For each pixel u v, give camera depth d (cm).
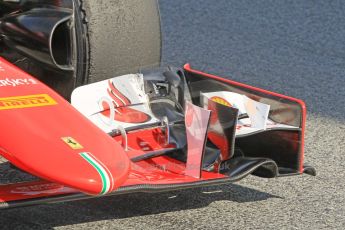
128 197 1020
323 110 1387
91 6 1023
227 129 931
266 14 1853
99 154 802
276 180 1105
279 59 1619
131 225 945
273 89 1470
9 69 914
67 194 815
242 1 1933
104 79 1053
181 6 1888
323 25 1802
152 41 1104
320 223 982
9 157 792
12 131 809
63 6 1016
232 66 1573
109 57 1048
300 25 1797
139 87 1022
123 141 948
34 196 805
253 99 996
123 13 1056
